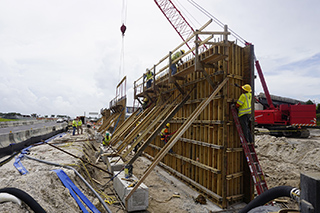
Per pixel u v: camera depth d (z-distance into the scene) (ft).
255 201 6.85
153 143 44.14
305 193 4.61
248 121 24.38
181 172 31.86
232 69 24.22
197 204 23.03
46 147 38.27
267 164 40.06
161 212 20.61
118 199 22.36
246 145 22.39
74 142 44.39
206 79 24.99
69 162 25.89
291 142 49.80
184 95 32.24
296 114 67.67
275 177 32.04
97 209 16.74
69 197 16.24
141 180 20.27
